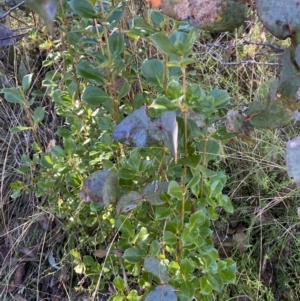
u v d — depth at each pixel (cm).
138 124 36
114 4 51
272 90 30
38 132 84
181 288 44
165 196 45
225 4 26
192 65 84
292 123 72
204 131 45
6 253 80
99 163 59
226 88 80
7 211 83
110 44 48
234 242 70
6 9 72
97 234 68
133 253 48
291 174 27
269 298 64
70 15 62
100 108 61
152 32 43
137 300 51
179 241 48
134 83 68
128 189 48
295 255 67
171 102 36
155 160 50
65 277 74
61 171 59
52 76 63
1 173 83
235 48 81
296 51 25
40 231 80
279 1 24
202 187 48
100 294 71
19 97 59
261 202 73
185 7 26
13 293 76
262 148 76
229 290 67
